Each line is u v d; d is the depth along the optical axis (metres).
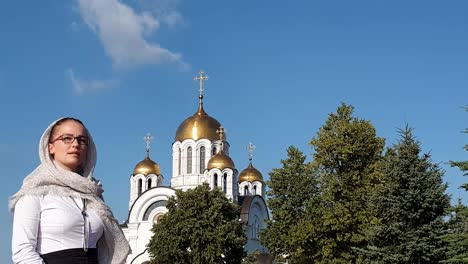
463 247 29.66
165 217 57.22
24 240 4.61
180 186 76.06
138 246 72.75
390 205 35.88
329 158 47.47
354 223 45.16
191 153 77.25
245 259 56.25
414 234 34.56
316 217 46.91
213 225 54.75
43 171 4.95
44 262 4.61
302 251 46.28
